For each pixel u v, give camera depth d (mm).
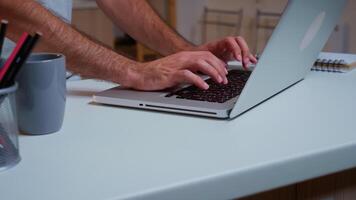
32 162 531
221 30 3830
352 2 2600
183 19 4223
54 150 574
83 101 846
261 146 566
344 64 1033
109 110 778
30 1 830
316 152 546
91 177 482
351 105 760
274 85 790
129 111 770
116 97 805
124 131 651
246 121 683
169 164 514
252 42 3445
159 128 663
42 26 822
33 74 611
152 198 448
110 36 3447
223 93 823
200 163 514
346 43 2664
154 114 746
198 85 847
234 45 1054
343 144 570
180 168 500
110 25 3418
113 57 896
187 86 889
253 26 3457
